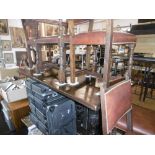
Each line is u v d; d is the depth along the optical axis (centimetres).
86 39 86
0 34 330
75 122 133
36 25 156
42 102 126
